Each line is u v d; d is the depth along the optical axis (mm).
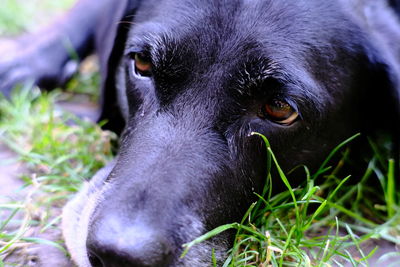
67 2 868
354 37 440
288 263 406
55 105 593
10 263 404
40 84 602
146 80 428
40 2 861
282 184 441
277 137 412
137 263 355
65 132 531
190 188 386
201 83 406
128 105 447
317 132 428
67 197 458
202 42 407
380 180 475
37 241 409
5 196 459
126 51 447
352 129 462
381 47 452
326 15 429
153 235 362
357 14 450
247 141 408
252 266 400
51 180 484
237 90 401
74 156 499
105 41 590
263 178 427
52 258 411
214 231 382
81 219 402
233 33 407
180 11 419
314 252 422
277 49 404
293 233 425
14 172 496
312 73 413
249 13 412
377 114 480
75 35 637
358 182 494
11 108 556
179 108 408
